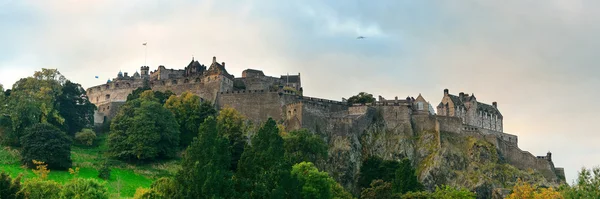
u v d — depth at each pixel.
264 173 135.62
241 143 186.00
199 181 128.62
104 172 181.50
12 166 179.50
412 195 165.12
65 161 183.38
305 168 154.75
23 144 185.00
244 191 132.38
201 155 133.62
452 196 164.62
